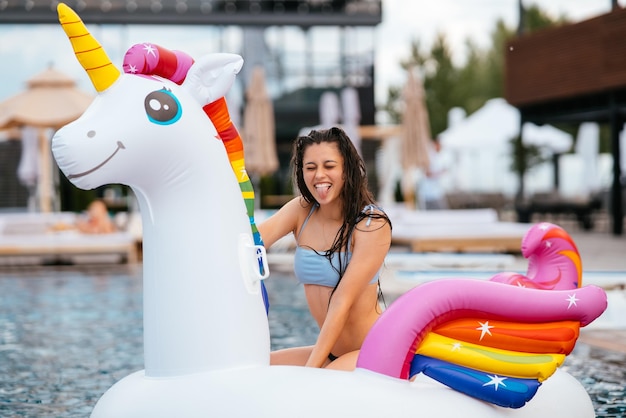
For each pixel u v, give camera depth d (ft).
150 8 84.33
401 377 11.38
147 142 10.79
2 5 82.58
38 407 17.67
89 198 76.33
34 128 62.13
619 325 26.91
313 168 12.13
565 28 63.26
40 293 36.99
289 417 10.44
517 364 11.57
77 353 23.45
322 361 11.69
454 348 11.49
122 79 11.12
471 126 90.53
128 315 30.27
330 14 88.22
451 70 138.41
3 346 24.63
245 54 88.17
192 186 11.14
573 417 12.62
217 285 11.06
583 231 72.08
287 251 54.54
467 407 11.33
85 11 83.76
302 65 89.71
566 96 64.08
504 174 127.44
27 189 76.54
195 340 10.98
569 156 127.75
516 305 11.65
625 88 59.31
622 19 57.67
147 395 10.93
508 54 70.69
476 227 52.01
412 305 11.44
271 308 31.37
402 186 81.56
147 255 11.28
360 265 11.94
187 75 11.52
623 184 76.59
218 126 11.80
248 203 11.96
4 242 50.83
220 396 10.66
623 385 19.29
